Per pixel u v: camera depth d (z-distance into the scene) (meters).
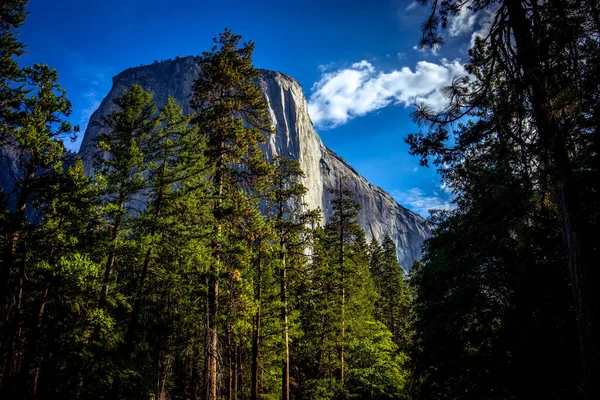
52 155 12.58
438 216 12.70
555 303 8.59
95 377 11.94
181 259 14.49
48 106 12.38
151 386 13.56
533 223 8.51
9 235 11.29
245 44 14.67
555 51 4.11
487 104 4.91
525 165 4.70
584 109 4.31
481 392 9.27
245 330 13.25
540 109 4.27
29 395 11.95
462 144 5.09
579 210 4.31
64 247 12.65
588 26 3.96
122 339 13.07
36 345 12.38
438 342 10.84
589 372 4.07
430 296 12.02
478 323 10.16
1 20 13.42
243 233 12.98
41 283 12.16
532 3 4.23
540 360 8.47
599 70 4.00
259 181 13.83
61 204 12.57
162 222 14.47
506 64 4.55
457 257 10.92
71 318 12.41
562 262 8.62
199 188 14.55
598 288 4.09
